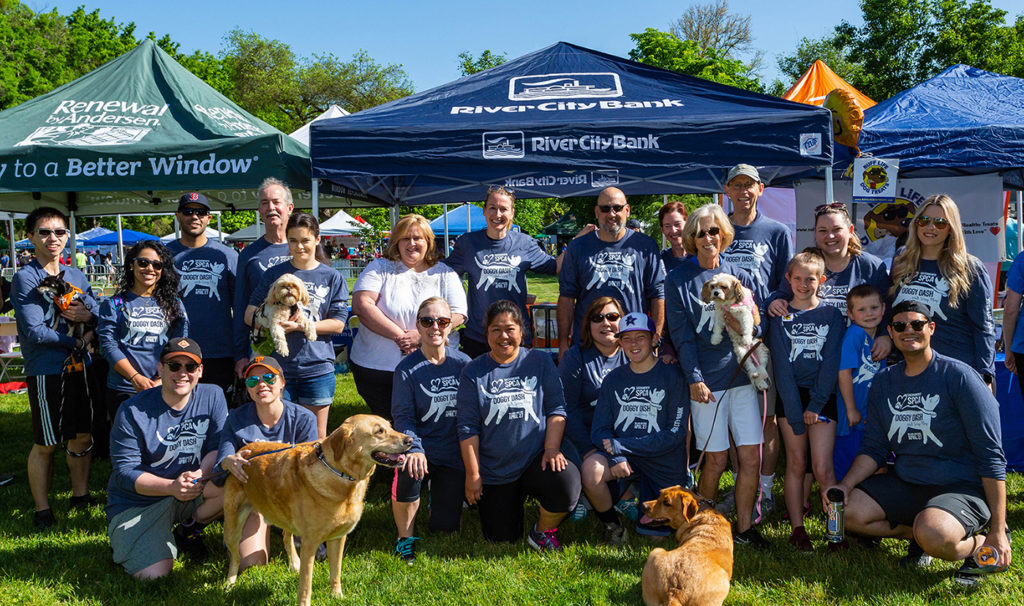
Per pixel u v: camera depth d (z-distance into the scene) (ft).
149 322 14.82
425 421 13.85
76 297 15.14
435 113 18.04
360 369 15.79
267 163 17.62
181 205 16.11
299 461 10.83
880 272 13.94
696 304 13.07
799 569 12.09
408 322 15.52
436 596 11.51
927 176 26.96
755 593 11.29
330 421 24.38
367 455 10.25
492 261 17.11
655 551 10.48
